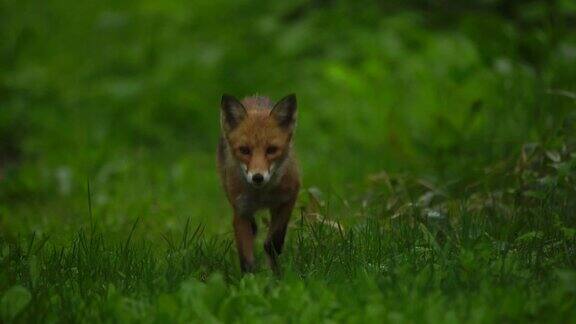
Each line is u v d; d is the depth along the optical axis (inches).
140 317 280.7
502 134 524.4
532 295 288.8
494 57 621.3
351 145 677.9
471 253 317.4
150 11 943.7
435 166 515.5
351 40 781.9
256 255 401.1
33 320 279.9
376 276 316.8
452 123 583.5
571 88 507.8
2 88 877.2
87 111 836.0
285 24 871.1
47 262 350.3
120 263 355.9
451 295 292.7
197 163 711.1
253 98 426.3
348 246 368.5
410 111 641.0
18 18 986.7
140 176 657.6
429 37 694.5
